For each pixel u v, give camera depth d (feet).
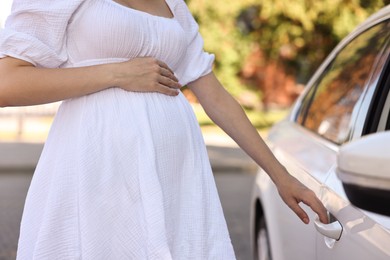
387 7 10.96
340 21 56.18
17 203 29.37
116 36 8.09
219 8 59.62
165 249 7.69
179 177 8.25
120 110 8.02
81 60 8.20
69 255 7.93
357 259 7.46
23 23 8.06
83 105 8.06
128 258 7.90
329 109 11.46
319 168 9.87
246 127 9.08
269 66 66.08
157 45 8.31
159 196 7.81
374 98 9.29
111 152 7.90
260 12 59.16
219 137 51.83
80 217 7.81
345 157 5.53
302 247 9.73
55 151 8.10
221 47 61.93
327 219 8.59
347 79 11.21
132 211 7.90
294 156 11.48
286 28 60.03
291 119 13.83
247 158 41.88
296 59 64.28
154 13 8.62
